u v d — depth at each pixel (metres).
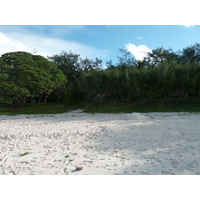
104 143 7.79
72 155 6.25
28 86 24.89
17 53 27.02
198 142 7.79
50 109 25.66
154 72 23.97
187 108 23.27
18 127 12.32
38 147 7.33
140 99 27.70
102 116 18.31
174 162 5.38
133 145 7.43
